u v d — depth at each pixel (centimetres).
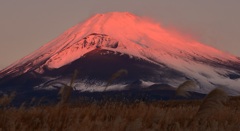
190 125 1970
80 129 1652
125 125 1720
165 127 1920
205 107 1936
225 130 2003
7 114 1948
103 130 1675
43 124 1819
